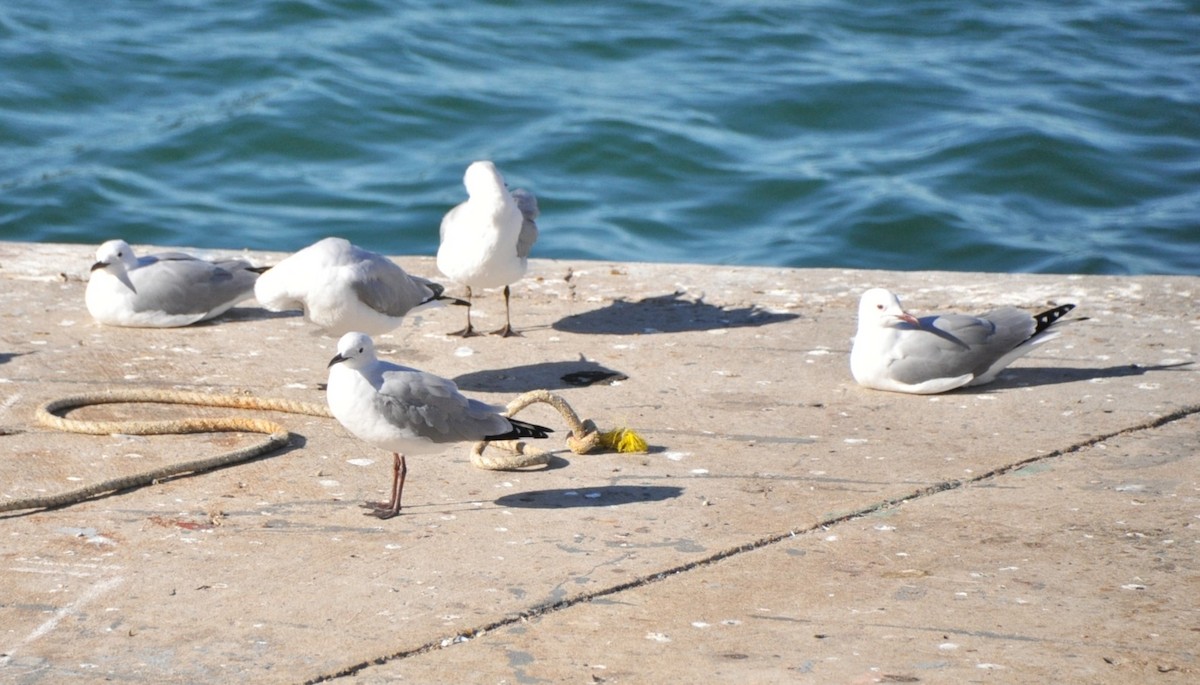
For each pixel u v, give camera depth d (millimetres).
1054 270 6617
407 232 6895
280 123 7965
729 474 4516
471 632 4082
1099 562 4234
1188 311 5230
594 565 4234
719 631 4082
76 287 5340
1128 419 4707
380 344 5078
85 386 4828
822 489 4461
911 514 4379
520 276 5098
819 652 4035
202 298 5113
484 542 4301
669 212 7098
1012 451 4586
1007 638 4062
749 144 7879
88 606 4129
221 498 4422
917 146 7809
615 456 4582
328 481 4484
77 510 4371
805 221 6957
